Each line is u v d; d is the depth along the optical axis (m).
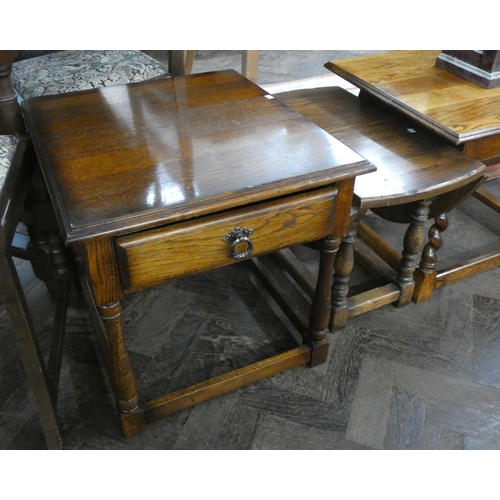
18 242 1.56
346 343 1.32
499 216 1.81
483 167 1.16
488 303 1.46
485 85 1.35
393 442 1.10
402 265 1.36
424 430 1.13
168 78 1.25
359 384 1.22
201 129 1.00
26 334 0.90
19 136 1.08
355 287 1.51
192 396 1.11
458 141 1.13
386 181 1.11
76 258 1.37
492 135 1.17
